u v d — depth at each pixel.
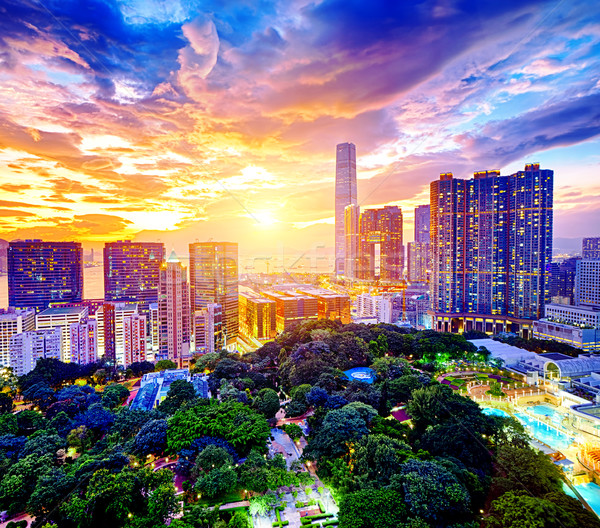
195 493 100.31
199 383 184.38
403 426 127.25
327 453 110.19
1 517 98.69
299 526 90.31
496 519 77.50
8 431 130.75
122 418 136.25
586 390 181.88
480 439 108.50
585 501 97.94
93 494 88.94
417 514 80.44
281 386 186.75
